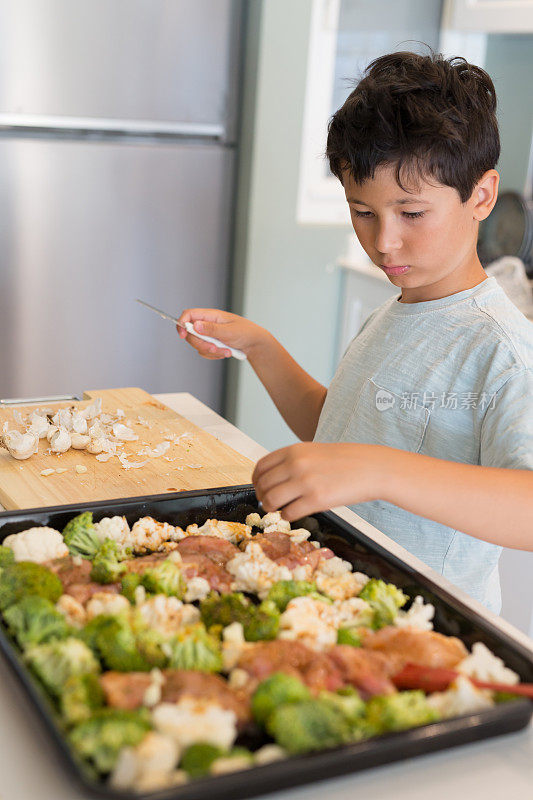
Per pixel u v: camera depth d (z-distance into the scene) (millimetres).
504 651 648
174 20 2277
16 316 2314
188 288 2529
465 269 1062
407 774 565
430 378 1042
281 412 1379
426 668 617
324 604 710
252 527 908
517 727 591
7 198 2217
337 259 2652
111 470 1057
